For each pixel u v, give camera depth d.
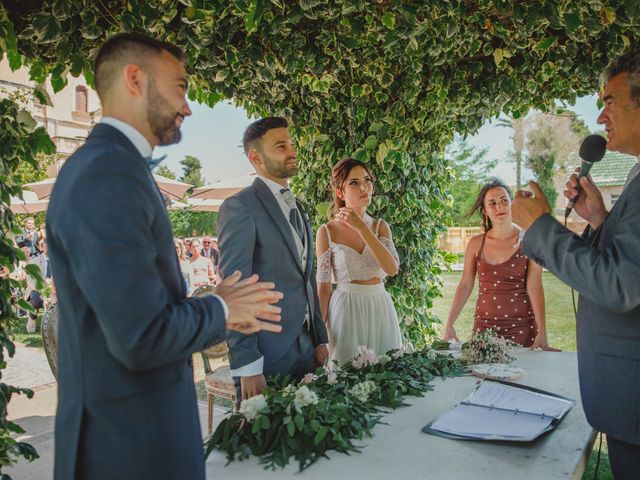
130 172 0.98
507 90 3.33
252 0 2.31
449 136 3.90
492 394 1.76
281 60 2.96
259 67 2.90
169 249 1.09
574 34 2.89
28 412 4.33
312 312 2.32
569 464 1.28
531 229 1.36
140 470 1.01
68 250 0.92
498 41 3.16
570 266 1.26
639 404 1.25
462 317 9.05
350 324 2.83
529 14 2.61
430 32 2.88
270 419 1.43
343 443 1.37
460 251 17.05
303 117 3.59
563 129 27.58
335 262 2.95
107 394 0.98
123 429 0.99
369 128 3.43
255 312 1.13
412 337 3.92
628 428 1.26
